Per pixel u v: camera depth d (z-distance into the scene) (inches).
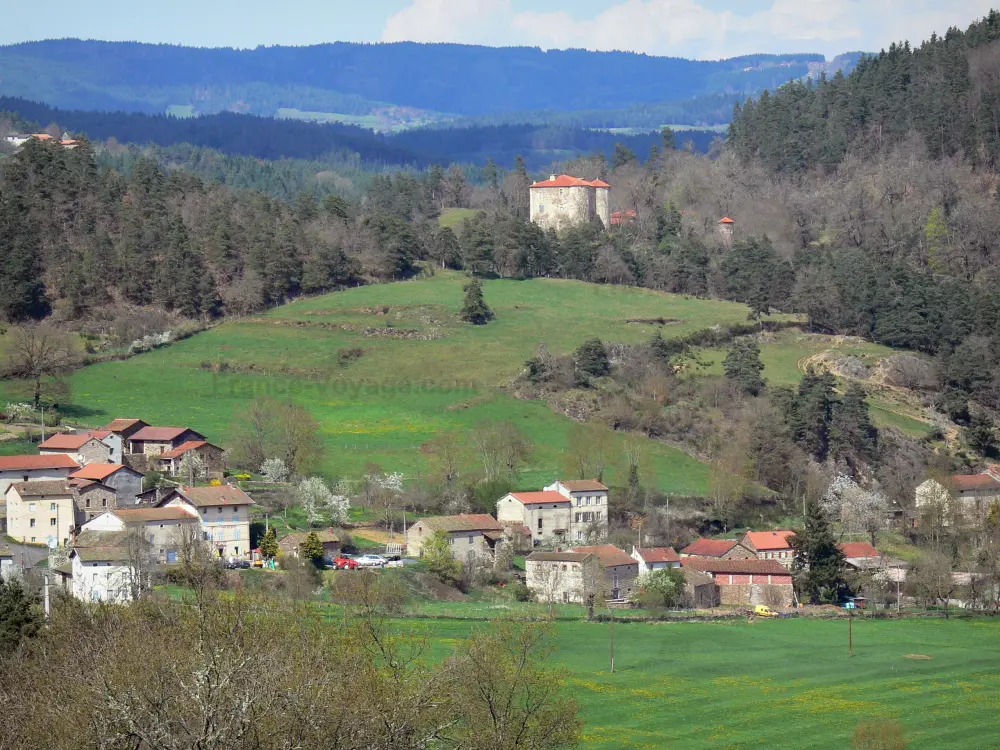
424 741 5334.6
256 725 4707.2
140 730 4525.1
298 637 5772.6
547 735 6156.5
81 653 5772.6
